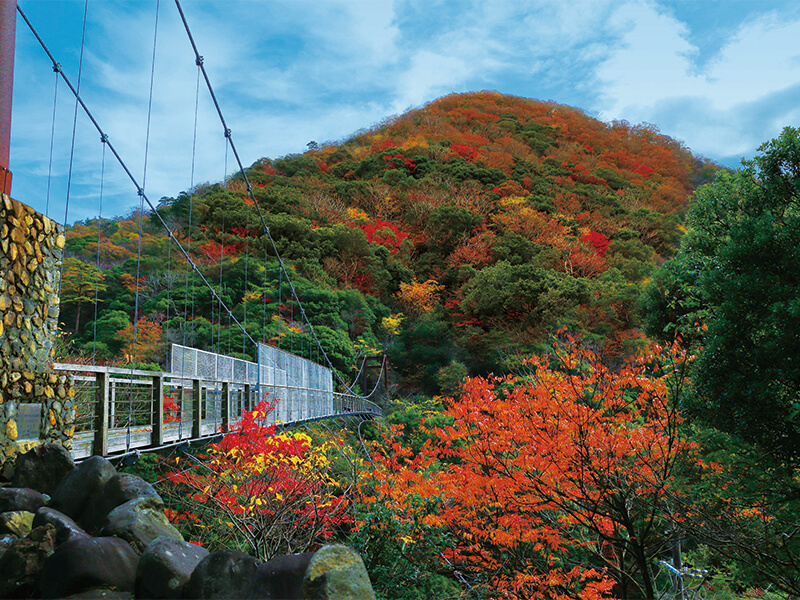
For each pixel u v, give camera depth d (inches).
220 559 123.2
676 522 328.8
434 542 403.9
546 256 2011.6
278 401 548.4
